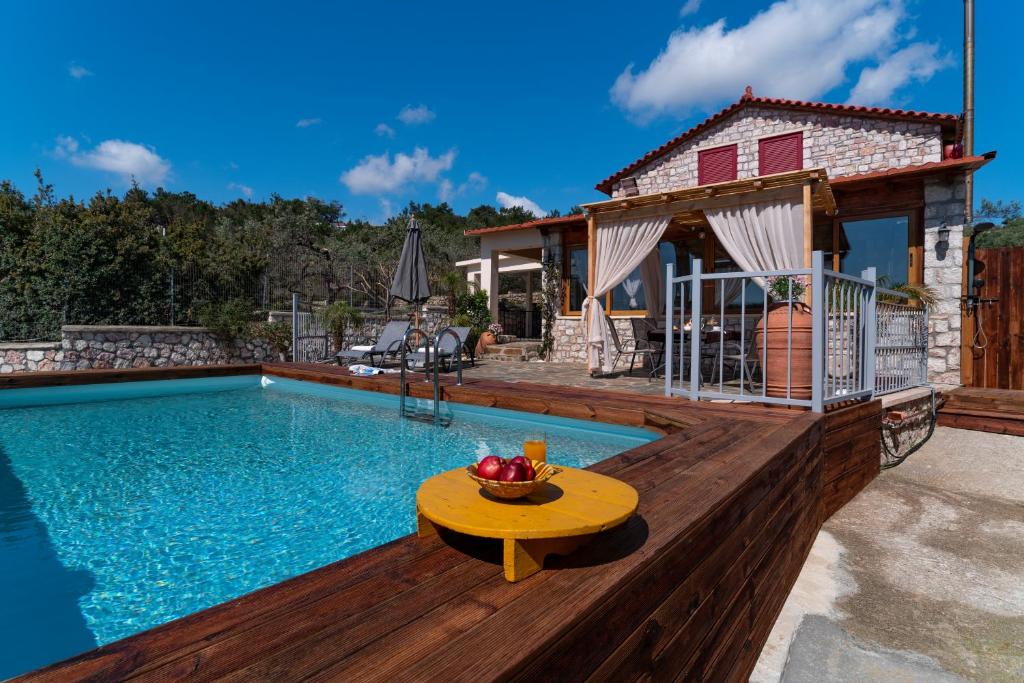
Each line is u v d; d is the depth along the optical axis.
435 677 0.96
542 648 1.08
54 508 3.58
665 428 4.53
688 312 10.33
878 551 3.65
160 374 8.42
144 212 13.05
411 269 10.95
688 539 1.75
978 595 3.11
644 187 13.05
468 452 5.01
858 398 4.95
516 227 12.86
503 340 14.48
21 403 7.24
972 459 5.39
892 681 2.37
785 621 2.85
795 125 11.02
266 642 1.10
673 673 1.66
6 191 14.46
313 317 13.16
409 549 1.61
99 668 1.00
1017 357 7.40
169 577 2.64
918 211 8.24
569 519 1.44
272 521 3.37
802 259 6.37
